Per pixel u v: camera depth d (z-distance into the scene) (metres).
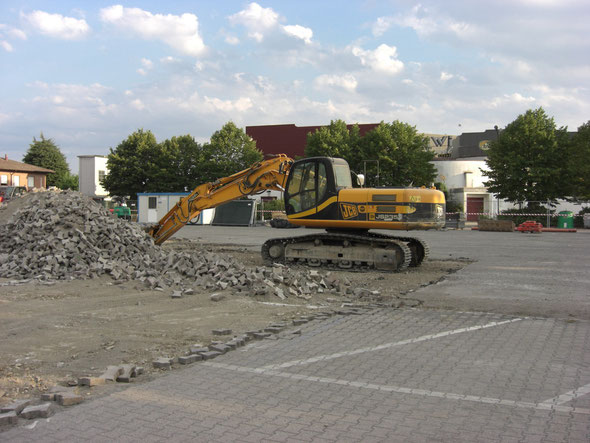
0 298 9.77
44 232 13.52
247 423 4.38
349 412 4.61
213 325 7.88
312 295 10.55
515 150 43.22
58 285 11.03
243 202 44.03
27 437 4.08
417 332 7.49
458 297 10.46
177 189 61.72
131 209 55.62
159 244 17.31
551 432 4.20
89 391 5.11
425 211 14.25
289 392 5.10
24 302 9.47
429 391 5.14
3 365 5.93
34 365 5.93
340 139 52.12
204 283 11.07
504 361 6.13
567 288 11.64
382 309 9.19
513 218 43.66
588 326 7.91
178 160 61.75
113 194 62.91
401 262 14.12
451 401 4.88
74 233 13.41
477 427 4.30
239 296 10.17
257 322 8.11
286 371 5.75
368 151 51.34
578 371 5.76
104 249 13.30
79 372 5.69
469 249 22.39
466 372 5.72
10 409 4.53
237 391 5.13
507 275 13.84
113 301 9.64
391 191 14.26
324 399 4.92
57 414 4.54
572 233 36.72
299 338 7.16
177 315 8.55
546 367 5.90
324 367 5.89
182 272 11.99
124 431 4.20
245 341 6.94
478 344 6.87
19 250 13.29
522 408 4.71
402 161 51.38
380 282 12.57
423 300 10.12
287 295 10.24
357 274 14.00
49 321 8.06
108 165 62.38
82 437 4.09
